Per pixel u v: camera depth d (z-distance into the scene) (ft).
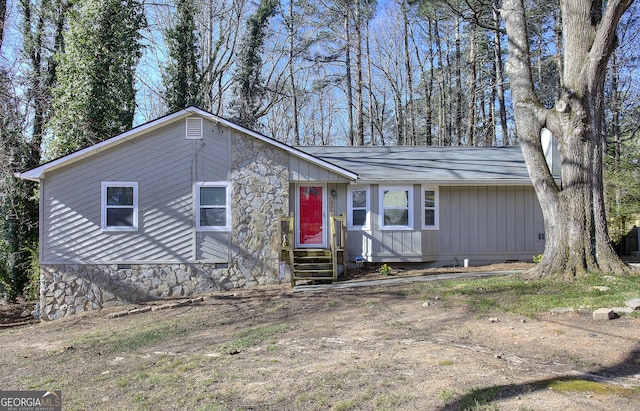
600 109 31.58
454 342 20.27
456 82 105.91
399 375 16.48
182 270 42.19
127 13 61.98
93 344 26.07
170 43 76.43
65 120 55.93
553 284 29.66
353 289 35.91
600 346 18.40
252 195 43.29
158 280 41.81
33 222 55.47
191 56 77.10
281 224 43.75
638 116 82.12
